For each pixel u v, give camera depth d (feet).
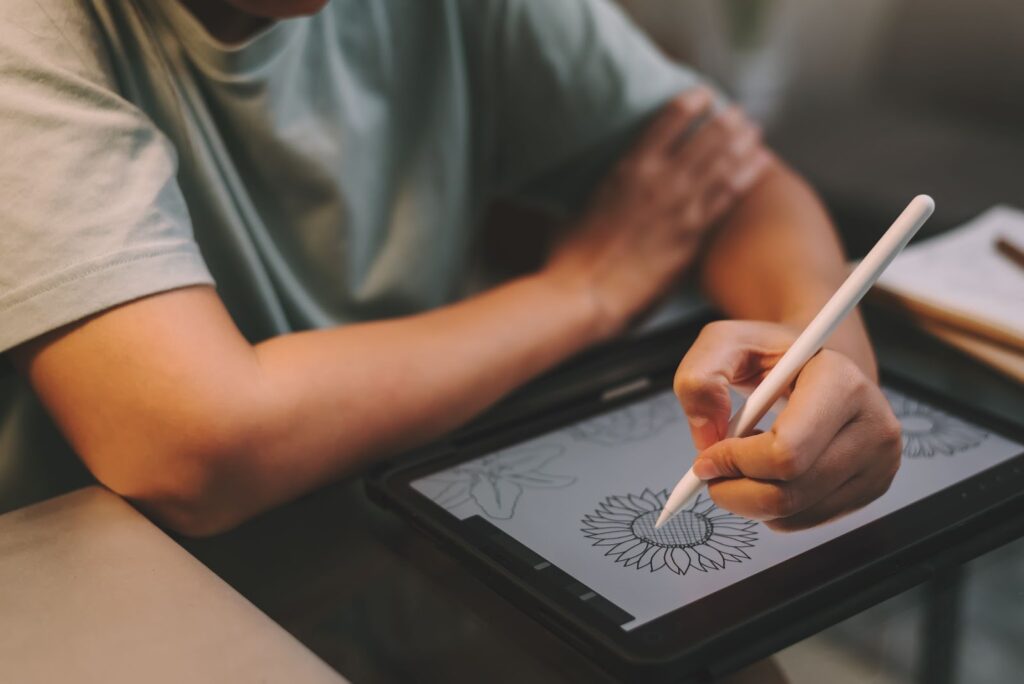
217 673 1.14
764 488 1.28
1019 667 1.22
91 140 1.69
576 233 2.44
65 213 1.63
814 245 2.27
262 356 1.71
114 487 1.64
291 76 2.18
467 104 2.66
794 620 1.28
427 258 2.53
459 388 1.83
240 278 2.21
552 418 1.82
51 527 1.49
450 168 2.56
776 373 1.32
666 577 1.34
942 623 1.30
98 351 1.61
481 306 2.06
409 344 1.83
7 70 1.71
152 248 1.66
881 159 3.79
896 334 2.13
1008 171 3.54
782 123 4.28
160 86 2.05
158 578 1.34
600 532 1.45
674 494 1.34
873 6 4.50
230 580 1.50
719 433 1.38
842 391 1.32
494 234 3.39
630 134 2.70
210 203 2.13
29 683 1.13
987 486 1.52
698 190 2.49
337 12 2.31
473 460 1.68
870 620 1.30
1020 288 2.17
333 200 2.31
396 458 1.68
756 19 4.33
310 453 1.65
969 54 4.29
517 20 2.62
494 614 1.37
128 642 1.20
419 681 1.24
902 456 1.62
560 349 2.07
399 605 1.40
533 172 2.84
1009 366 1.93
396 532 1.58
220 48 2.01
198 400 1.58
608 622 1.24
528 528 1.47
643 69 2.75
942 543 1.42
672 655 1.18
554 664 1.27
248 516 1.64
